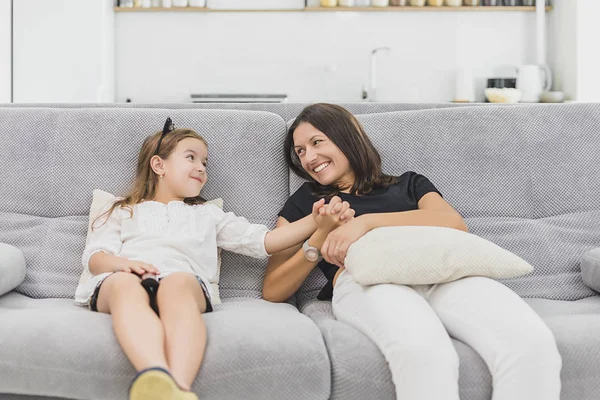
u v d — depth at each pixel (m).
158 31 4.65
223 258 1.73
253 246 1.61
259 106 2.07
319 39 4.70
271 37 4.69
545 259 1.71
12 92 4.36
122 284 1.29
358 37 4.70
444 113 1.90
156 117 1.85
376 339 1.20
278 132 1.89
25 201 1.78
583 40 4.31
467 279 1.36
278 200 1.82
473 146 1.85
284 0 4.66
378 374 1.15
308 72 4.71
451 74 4.72
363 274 1.35
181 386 1.03
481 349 1.18
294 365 1.13
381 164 1.83
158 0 4.65
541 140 1.85
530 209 1.81
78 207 1.77
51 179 1.78
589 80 4.32
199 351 1.13
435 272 1.34
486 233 1.76
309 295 1.73
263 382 1.13
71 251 1.70
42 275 1.66
